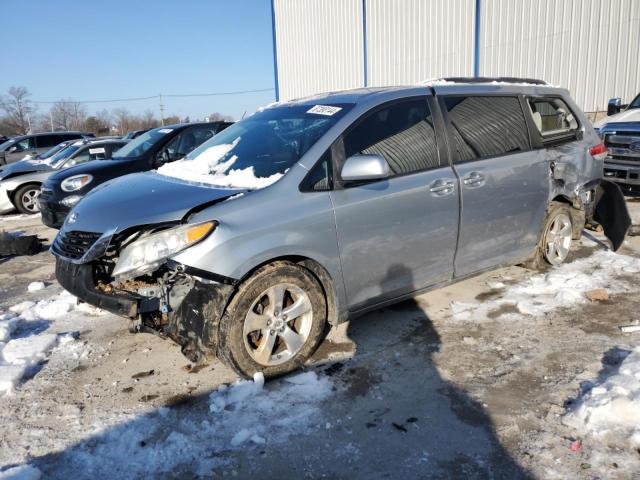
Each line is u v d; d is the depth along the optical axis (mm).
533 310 4098
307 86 22031
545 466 2393
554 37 12320
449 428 2715
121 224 3109
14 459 2609
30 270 6285
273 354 3275
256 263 3037
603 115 11633
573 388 3008
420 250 3795
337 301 3438
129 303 3086
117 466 2539
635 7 10766
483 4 13875
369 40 18219
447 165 3920
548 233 4953
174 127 7934
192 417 2910
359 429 2738
